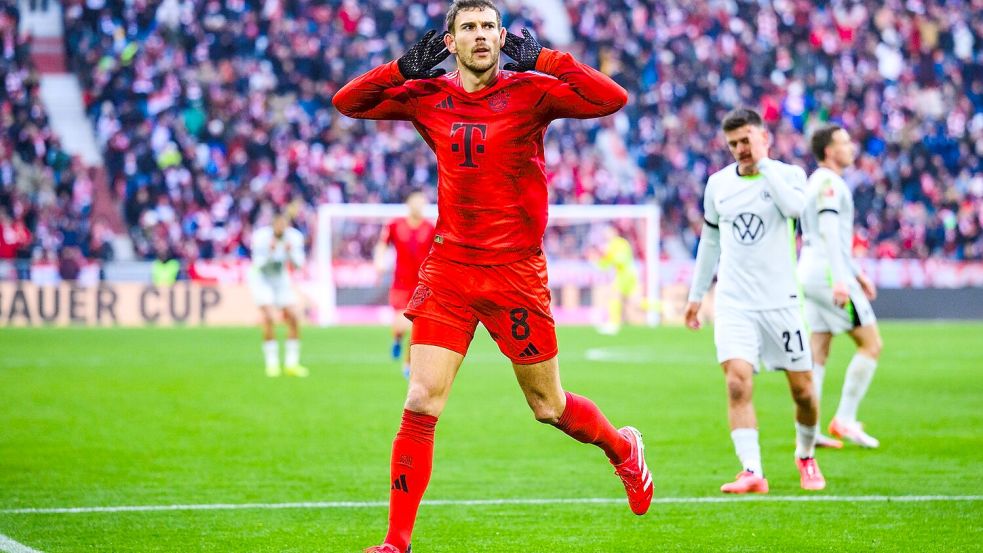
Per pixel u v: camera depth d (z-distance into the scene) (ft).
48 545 40.75
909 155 246.68
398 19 248.73
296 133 228.84
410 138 233.55
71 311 188.55
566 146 236.22
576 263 205.77
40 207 201.16
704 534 42.86
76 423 75.46
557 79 35.58
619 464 39.99
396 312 106.93
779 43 264.72
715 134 244.63
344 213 194.18
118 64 229.45
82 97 233.14
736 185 52.03
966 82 270.05
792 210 51.16
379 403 88.12
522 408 84.58
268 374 111.34
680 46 256.11
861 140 249.96
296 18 244.63
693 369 116.78
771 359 52.42
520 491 52.37
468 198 35.91
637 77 250.98
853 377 65.92
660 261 220.84
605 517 46.24
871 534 42.47
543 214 36.63
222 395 93.09
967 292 209.67
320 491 52.19
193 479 55.26
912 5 276.62
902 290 208.03
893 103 259.39
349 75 238.68
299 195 217.56
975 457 61.67
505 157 35.60
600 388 98.22
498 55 35.73
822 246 65.77
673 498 50.29
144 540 41.81
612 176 236.22
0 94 215.51
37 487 52.85
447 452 64.13
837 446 65.10
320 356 134.00
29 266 189.16
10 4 224.53
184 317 192.03
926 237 230.27
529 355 36.70
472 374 112.47
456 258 36.35
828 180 59.98
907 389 97.55
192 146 217.15
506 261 36.14
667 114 246.88
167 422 76.38
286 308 111.86
